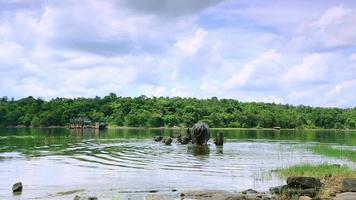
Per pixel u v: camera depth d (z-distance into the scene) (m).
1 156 50.62
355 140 98.44
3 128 168.75
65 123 187.25
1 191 28.53
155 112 192.12
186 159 49.09
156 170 39.41
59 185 30.91
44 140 83.50
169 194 27.64
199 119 190.38
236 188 30.58
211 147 68.81
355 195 24.59
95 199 25.25
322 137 117.19
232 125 192.88
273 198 26.23
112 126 188.25
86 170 38.91
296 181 28.09
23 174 36.12
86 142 78.00
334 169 37.31
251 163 45.50
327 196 26.34
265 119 195.25
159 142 79.06
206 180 33.88
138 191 28.84
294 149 65.81
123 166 42.06
